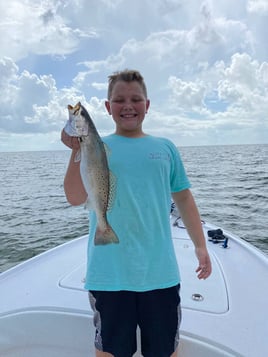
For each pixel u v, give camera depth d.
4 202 14.13
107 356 1.62
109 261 1.63
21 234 8.75
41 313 2.10
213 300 2.21
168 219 1.76
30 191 17.69
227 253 3.18
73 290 2.38
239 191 15.30
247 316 2.04
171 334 1.64
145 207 1.66
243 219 9.73
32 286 2.47
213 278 2.54
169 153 1.83
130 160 1.68
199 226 1.93
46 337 2.10
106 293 1.61
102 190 1.62
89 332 2.02
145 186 1.67
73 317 2.05
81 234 8.65
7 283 2.54
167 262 1.68
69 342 2.06
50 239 8.27
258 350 1.76
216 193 14.83
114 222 1.64
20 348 2.12
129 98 1.76
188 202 1.92
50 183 21.78
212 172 25.70
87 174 1.59
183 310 2.08
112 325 1.61
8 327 2.13
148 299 1.61
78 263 2.93
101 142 1.64
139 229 1.64
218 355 1.78
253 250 3.19
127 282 1.61
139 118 1.79
